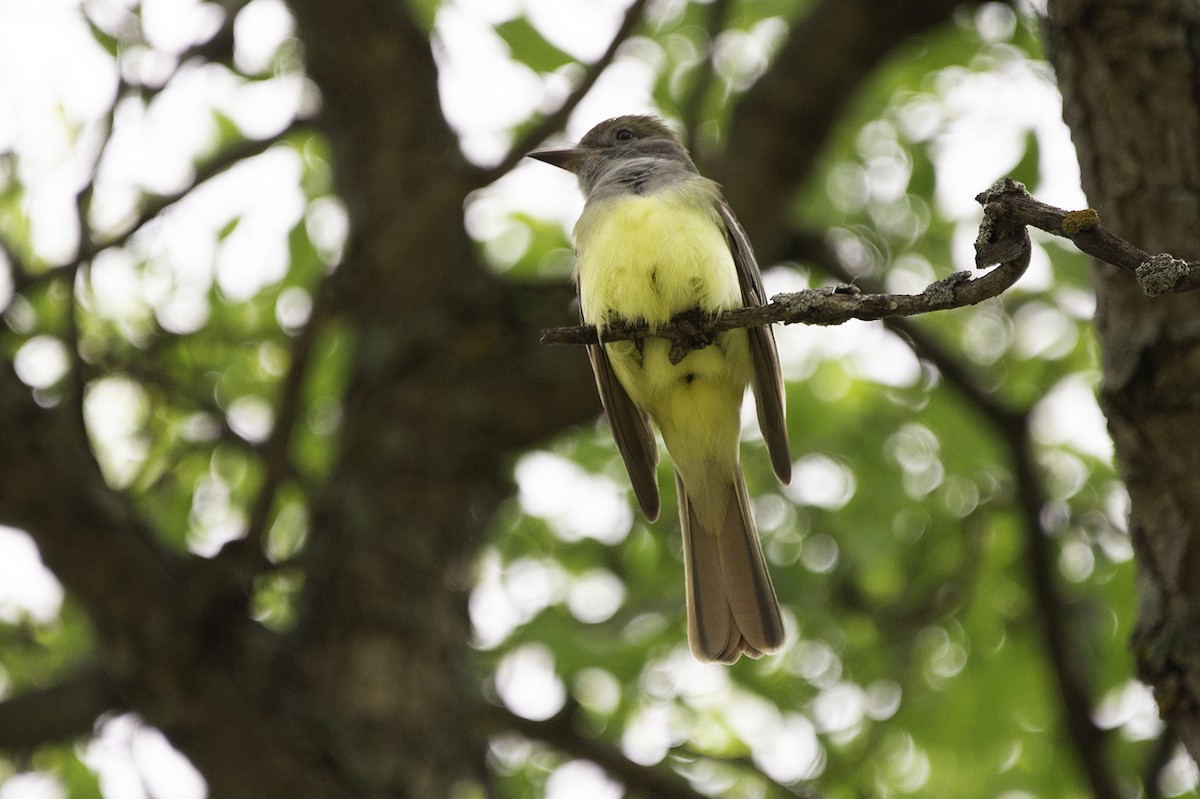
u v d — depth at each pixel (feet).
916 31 37.65
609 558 46.06
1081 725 35.60
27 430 28.71
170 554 30.07
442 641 34.27
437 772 32.45
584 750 35.83
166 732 30.42
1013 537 43.32
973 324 46.98
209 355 45.78
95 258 36.47
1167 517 20.42
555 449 46.78
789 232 42.42
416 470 35.78
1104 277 21.77
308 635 33.40
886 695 42.68
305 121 40.70
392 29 40.06
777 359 28.94
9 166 41.63
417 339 36.88
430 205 33.27
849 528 43.34
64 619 42.80
